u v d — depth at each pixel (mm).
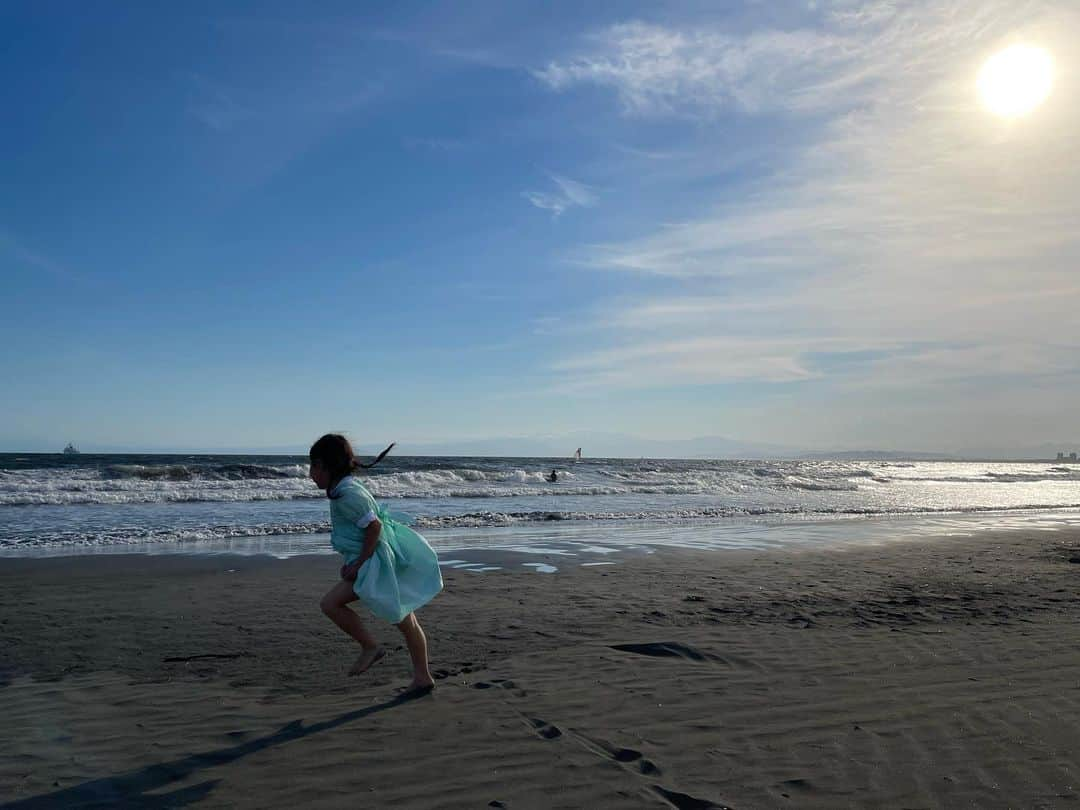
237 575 9188
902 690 4367
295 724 3846
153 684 4629
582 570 9664
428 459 84375
